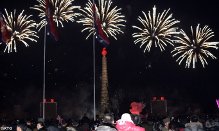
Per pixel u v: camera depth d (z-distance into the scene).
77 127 18.11
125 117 8.81
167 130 16.34
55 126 15.77
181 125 17.86
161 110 38.91
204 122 21.98
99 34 35.16
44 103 37.22
